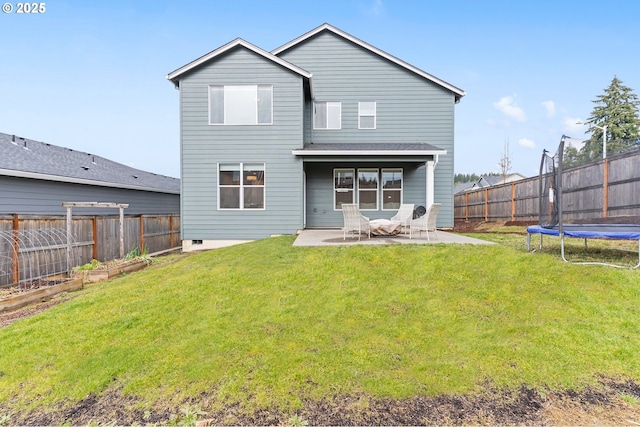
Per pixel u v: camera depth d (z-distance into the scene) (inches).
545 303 164.4
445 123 489.4
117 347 143.8
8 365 136.4
